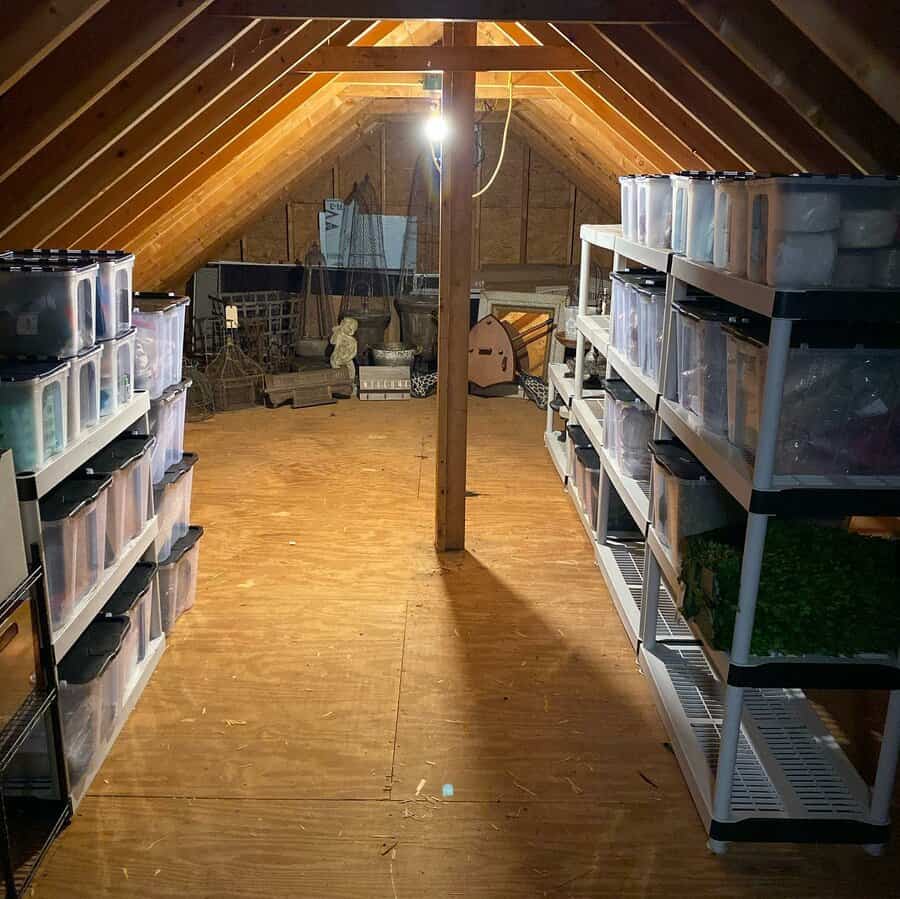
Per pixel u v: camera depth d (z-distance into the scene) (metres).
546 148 6.88
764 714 2.68
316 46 3.21
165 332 3.06
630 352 3.39
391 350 6.82
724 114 2.93
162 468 3.12
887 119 2.11
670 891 2.05
